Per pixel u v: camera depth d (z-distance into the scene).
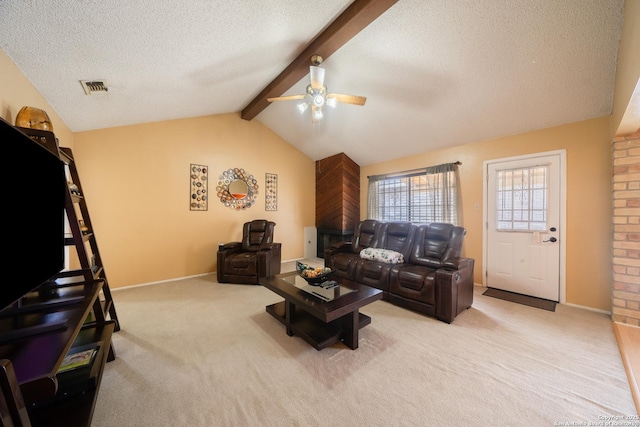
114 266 3.58
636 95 1.67
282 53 2.72
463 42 2.31
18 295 1.04
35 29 1.60
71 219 1.71
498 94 2.82
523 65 2.41
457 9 2.03
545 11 1.93
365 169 5.50
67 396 1.29
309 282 2.45
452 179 3.92
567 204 2.96
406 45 2.47
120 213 3.61
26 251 1.13
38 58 1.89
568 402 1.47
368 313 2.76
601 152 2.74
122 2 1.54
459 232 3.14
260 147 5.10
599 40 2.04
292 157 5.64
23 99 2.03
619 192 2.44
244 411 1.41
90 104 2.75
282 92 3.56
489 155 3.62
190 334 2.29
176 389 1.59
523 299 3.14
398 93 3.22
